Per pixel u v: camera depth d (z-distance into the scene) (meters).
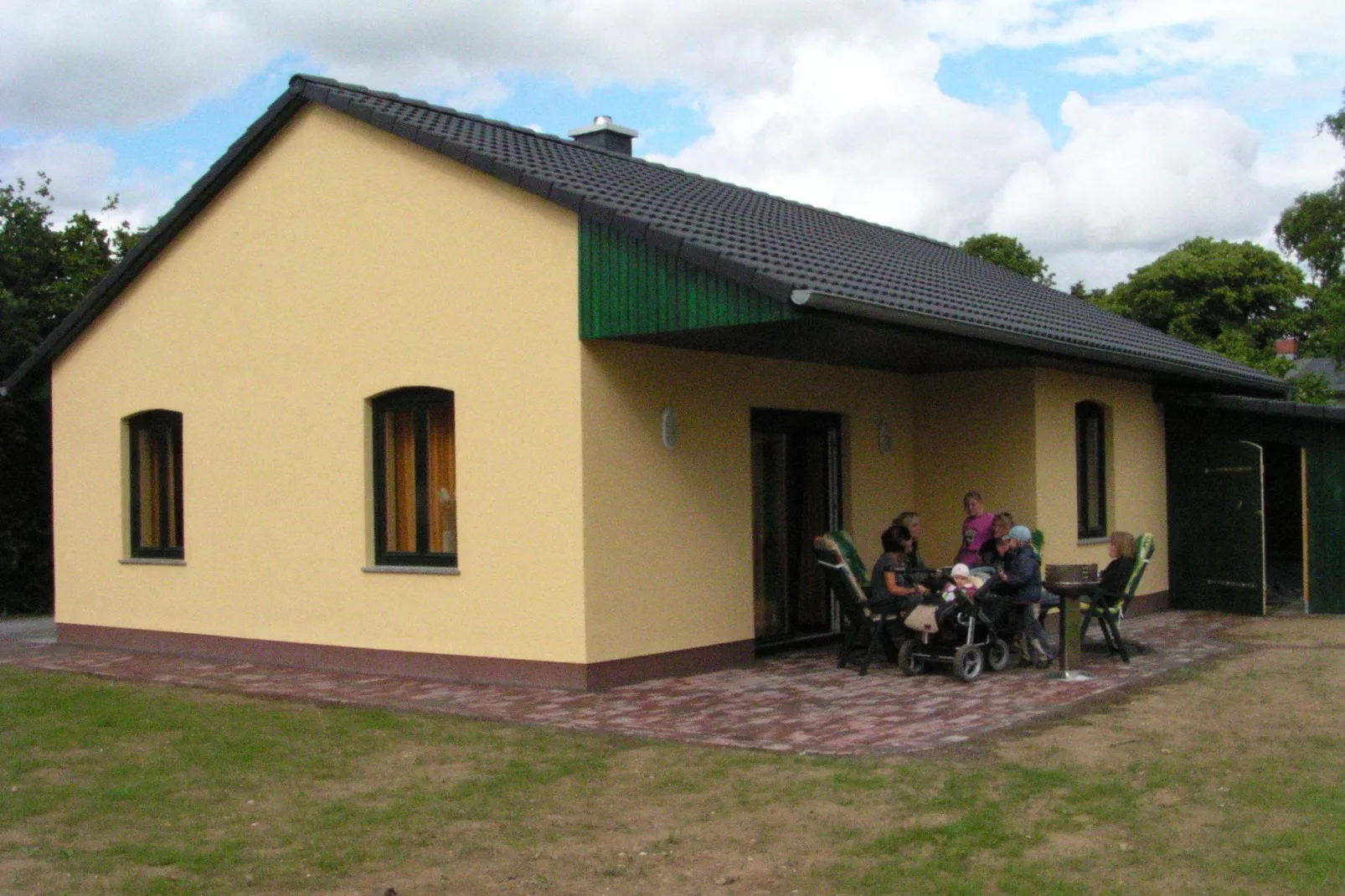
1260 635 13.98
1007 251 48.75
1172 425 17.20
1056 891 5.65
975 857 6.11
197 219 13.64
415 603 11.77
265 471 13.04
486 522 11.22
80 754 8.61
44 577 20.48
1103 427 16.08
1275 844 6.22
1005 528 12.32
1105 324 17.05
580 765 8.01
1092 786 7.23
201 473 13.65
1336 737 8.47
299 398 12.73
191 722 9.66
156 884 5.91
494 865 6.16
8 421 19.50
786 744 8.46
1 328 19.66
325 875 6.04
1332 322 29.73
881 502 14.31
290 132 12.78
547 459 10.80
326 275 12.50
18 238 21.02
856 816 6.76
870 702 9.95
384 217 12.02
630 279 10.27
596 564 10.66
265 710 10.12
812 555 13.82
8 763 8.34
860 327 9.91
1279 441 16.42
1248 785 7.27
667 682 11.02
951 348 11.66
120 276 14.24
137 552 14.65
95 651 14.57
